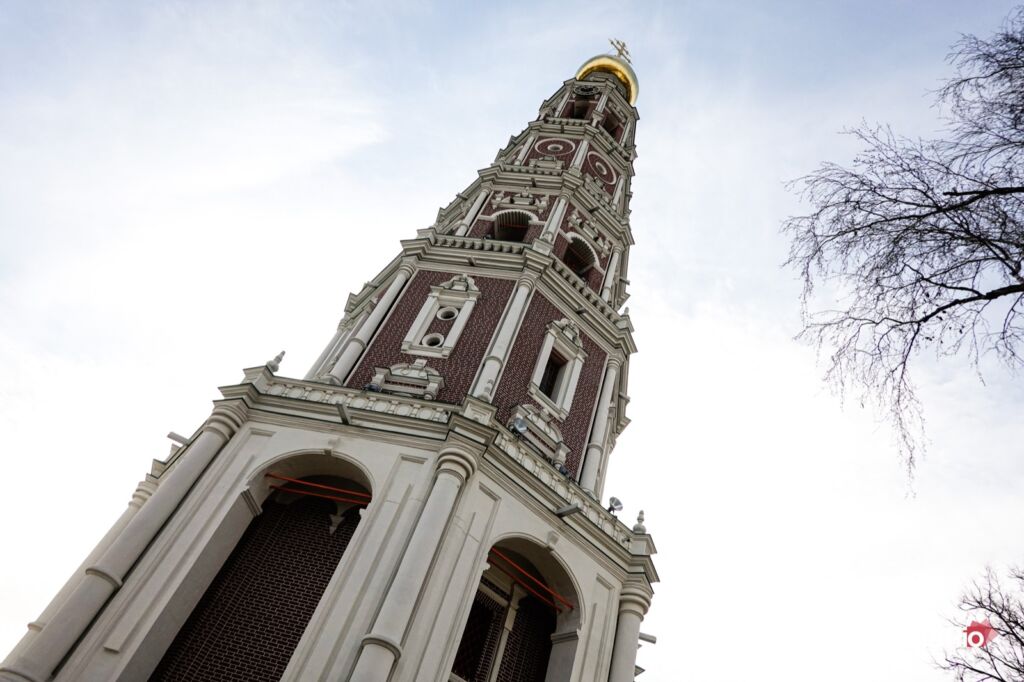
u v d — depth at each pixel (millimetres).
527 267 29641
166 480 19875
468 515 19875
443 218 38875
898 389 10859
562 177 37625
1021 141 10445
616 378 31031
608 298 35062
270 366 23609
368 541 18781
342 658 16469
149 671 17328
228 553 19844
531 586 22625
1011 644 17953
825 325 11398
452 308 28312
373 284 33375
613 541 23266
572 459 26391
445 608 17984
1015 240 10070
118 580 17703
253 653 18609
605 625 21781
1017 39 10711
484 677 20422
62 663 16359
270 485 21125
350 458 20812
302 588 19766
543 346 28109
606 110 50312
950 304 10492
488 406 22047
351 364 25469
